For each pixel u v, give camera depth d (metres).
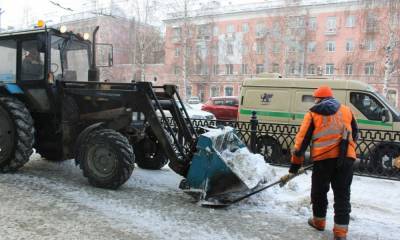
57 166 7.43
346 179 4.41
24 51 6.76
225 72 48.38
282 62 39.19
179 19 38.81
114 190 5.98
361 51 30.38
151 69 48.47
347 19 43.50
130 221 4.75
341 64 34.38
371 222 5.07
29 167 7.27
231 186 5.29
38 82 6.62
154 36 39.81
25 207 5.07
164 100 6.38
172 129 5.95
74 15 40.97
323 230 4.72
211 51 47.38
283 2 39.88
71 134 6.60
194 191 5.42
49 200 5.39
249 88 10.13
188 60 41.09
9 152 6.50
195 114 14.52
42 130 6.97
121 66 38.28
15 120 6.43
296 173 4.86
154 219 4.84
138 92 6.00
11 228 4.39
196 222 4.80
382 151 8.01
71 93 6.50
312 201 4.73
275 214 5.23
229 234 4.48
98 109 6.41
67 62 6.96
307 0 45.44
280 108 9.70
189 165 5.69
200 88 49.06
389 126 8.58
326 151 4.47
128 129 6.36
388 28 23.95
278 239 4.41
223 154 5.78
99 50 8.02
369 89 8.87
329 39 44.69
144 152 7.48
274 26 39.56
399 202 6.03
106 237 4.26
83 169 6.08
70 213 4.94
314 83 9.38
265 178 5.80
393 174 7.88
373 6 25.42
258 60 45.75
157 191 6.04
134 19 37.59
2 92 6.88
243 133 9.12
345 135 4.43
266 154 9.11
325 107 4.51
